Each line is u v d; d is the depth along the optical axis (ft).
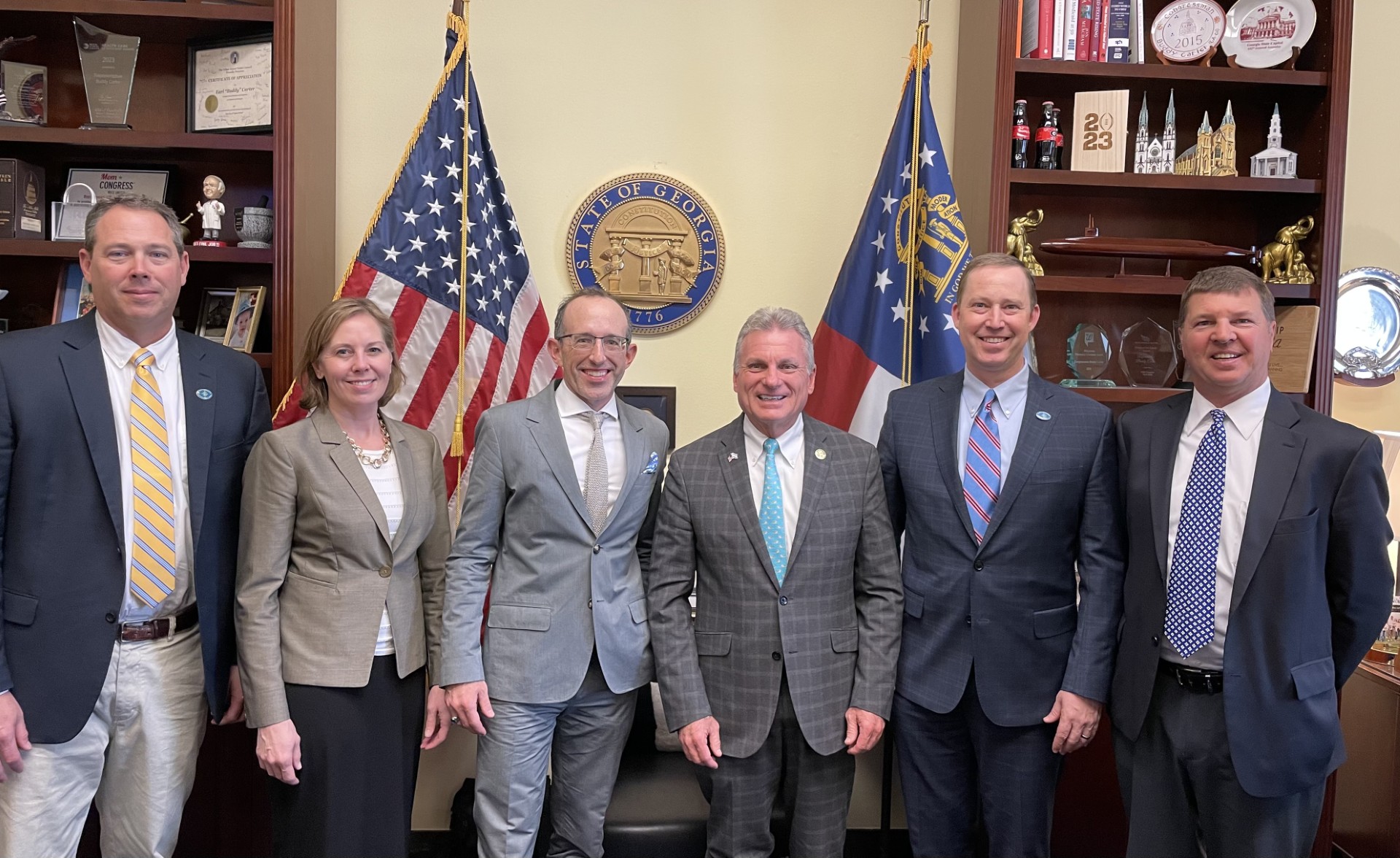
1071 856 7.93
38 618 5.54
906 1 8.91
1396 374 9.00
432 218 7.88
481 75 8.70
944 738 6.25
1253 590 5.42
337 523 5.72
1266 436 5.56
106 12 7.43
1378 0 8.95
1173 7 8.05
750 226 8.93
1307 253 8.15
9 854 5.53
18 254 7.44
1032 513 5.95
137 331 5.77
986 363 6.00
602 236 8.79
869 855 8.73
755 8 8.84
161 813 5.99
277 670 5.63
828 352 8.32
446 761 8.71
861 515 6.13
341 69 8.63
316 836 5.64
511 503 6.15
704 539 6.08
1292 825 5.50
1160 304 8.85
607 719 6.27
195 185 8.38
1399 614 7.98
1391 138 9.03
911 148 8.21
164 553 5.81
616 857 6.96
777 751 6.02
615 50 8.79
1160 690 5.79
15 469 5.53
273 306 7.54
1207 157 8.17
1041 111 8.46
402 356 7.79
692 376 8.97
